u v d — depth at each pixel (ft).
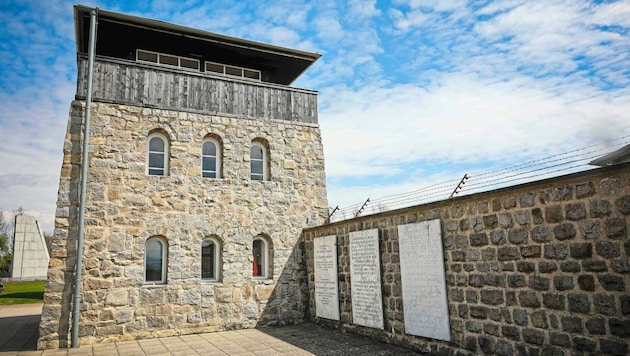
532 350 19.12
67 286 30.96
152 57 41.52
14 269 103.81
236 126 39.50
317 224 41.37
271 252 39.11
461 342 22.85
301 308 39.01
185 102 37.78
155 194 35.06
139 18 36.19
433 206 25.04
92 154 33.47
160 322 33.45
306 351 27.07
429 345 25.02
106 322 31.65
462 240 23.18
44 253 108.78
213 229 36.76
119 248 33.04
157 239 35.19
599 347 16.55
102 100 34.55
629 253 15.79
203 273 36.55
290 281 39.04
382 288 29.04
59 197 31.83
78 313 30.40
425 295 25.20
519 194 20.26
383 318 28.66
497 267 21.08
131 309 32.65
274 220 39.47
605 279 16.49
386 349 26.84
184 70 38.32
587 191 17.37
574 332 17.47
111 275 32.42
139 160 35.04
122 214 33.60
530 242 19.57
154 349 28.91
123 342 31.45
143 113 35.86
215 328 35.29
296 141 42.11
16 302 63.98
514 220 20.40
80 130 33.50
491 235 21.53
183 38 39.73
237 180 38.55
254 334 33.58
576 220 17.70
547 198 18.97
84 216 32.14
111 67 35.40
